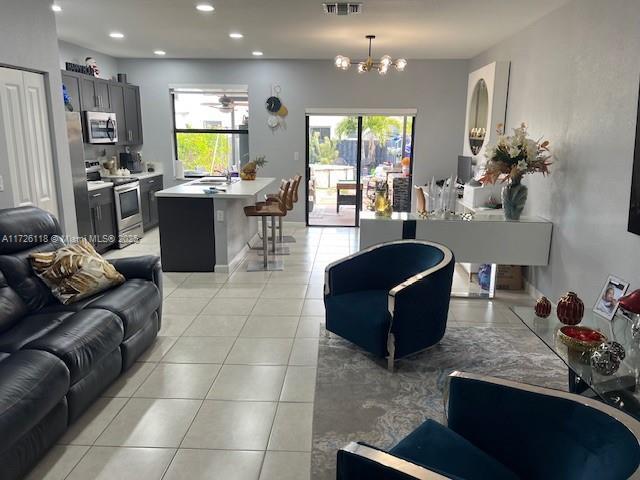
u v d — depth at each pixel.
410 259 3.47
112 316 2.80
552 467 1.52
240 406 2.75
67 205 4.54
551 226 4.32
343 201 8.12
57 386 2.21
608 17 3.40
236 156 8.07
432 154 7.81
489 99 5.76
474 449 1.67
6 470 1.97
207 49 6.75
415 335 3.18
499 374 3.16
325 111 7.72
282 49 6.69
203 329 3.82
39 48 4.06
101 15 4.79
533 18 4.66
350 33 5.52
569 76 4.01
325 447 2.40
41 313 2.95
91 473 2.20
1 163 3.68
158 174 7.72
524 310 2.88
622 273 3.21
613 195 3.33
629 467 1.20
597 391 2.12
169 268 5.39
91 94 6.30
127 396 2.84
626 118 3.17
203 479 2.17
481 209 5.19
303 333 3.75
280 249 6.47
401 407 2.75
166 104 7.79
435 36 5.61
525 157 4.25
